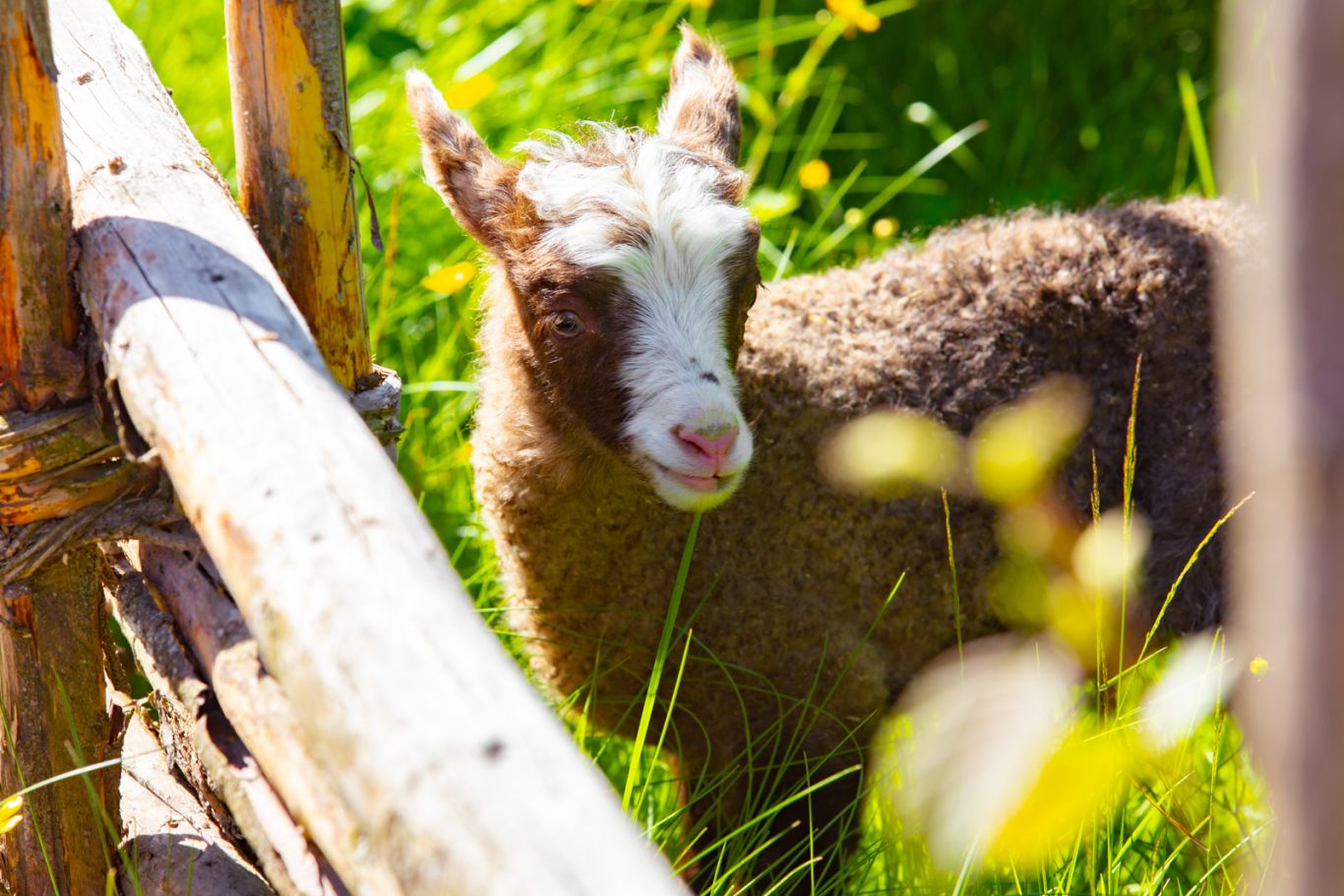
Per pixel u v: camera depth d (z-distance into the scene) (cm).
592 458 479
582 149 493
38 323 330
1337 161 112
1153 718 247
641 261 447
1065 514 493
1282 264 116
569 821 197
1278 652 124
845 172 925
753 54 944
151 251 317
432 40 772
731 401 441
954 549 501
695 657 492
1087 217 544
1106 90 972
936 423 497
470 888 197
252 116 369
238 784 328
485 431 515
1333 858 120
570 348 461
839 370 503
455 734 211
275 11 356
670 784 530
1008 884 446
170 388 283
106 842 388
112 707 396
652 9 950
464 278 548
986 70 975
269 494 253
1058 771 171
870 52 978
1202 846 428
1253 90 128
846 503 492
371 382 407
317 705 229
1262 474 125
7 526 338
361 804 219
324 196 377
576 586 505
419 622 227
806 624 496
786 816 505
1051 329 509
